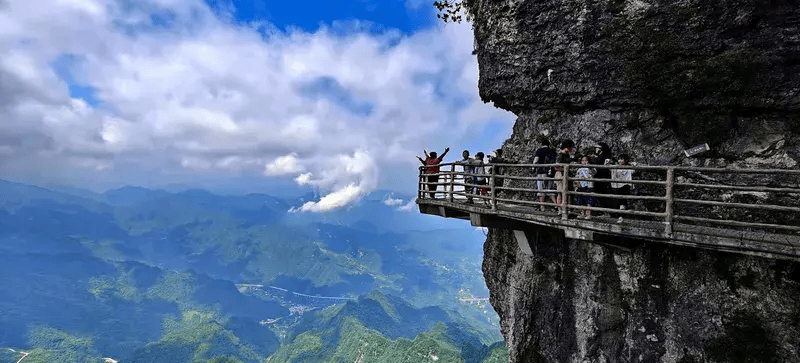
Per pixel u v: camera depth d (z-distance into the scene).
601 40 14.59
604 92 14.99
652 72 13.72
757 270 10.69
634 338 12.70
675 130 13.85
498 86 18.62
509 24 16.86
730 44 12.23
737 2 11.83
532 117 17.95
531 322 16.09
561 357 14.81
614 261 13.32
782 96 11.70
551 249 15.38
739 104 12.48
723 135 12.89
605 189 12.56
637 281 12.76
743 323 10.77
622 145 14.80
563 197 10.89
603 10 14.34
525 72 17.06
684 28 12.88
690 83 13.07
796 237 8.70
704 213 12.92
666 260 12.22
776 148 11.94
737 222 8.07
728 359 10.93
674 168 8.86
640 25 13.66
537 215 11.51
